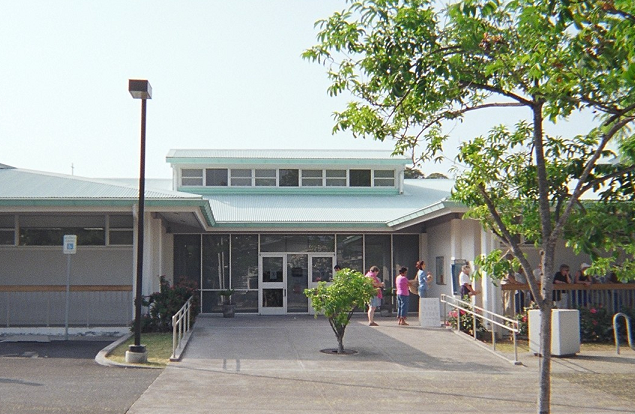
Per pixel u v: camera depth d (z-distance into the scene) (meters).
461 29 8.27
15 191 18.33
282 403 10.40
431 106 9.28
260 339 17.52
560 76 8.45
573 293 19.28
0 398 10.21
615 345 17.14
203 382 11.89
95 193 18.42
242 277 26.30
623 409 10.47
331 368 13.61
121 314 21.53
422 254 26.33
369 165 30.38
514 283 18.41
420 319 20.56
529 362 14.52
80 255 22.30
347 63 9.49
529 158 9.35
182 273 26.19
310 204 27.95
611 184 8.56
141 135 14.16
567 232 8.41
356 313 25.64
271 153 31.72
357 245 26.66
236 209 26.67
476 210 9.46
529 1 7.76
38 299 21.70
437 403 10.62
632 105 8.04
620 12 7.79
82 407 9.75
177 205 18.28
